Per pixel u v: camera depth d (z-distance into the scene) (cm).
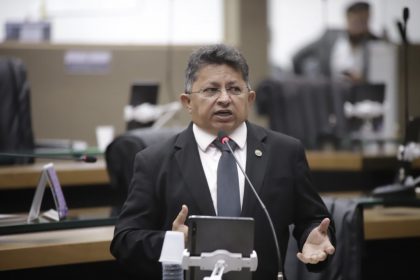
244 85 462
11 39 967
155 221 472
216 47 461
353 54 1341
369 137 983
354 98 988
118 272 627
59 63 918
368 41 1314
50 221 584
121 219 472
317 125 995
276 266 455
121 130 938
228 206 450
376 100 980
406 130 709
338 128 991
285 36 1585
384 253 709
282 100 992
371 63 1348
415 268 719
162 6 1382
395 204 680
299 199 474
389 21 1442
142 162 479
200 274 379
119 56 934
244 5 1191
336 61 1385
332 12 1616
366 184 885
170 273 391
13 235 597
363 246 586
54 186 596
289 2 1581
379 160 882
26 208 731
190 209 454
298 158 477
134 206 471
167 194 462
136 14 1370
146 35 1376
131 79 938
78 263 600
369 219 667
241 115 461
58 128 922
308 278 563
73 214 632
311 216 471
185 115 897
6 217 586
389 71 1331
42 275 599
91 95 929
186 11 1405
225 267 375
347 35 1352
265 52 1212
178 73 949
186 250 383
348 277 571
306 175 477
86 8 1341
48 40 968
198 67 460
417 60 1231
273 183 462
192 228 380
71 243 562
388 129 1252
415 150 711
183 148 470
